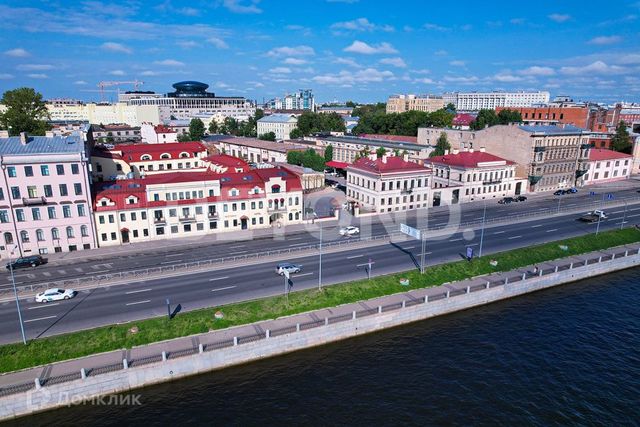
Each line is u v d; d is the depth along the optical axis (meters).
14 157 67.06
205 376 43.03
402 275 60.84
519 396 40.91
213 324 47.75
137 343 44.31
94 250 73.31
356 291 56.12
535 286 63.97
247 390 41.25
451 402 39.91
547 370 45.00
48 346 42.91
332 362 45.81
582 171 132.75
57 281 59.28
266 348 45.81
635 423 37.94
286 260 68.00
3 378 38.94
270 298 52.97
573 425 37.47
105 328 45.88
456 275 62.78
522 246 75.44
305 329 47.44
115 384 40.12
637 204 109.94
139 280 59.78
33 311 50.75
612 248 78.06
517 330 52.81
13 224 68.62
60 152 69.81
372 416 37.97
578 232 84.56
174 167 122.62
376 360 46.25
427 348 48.59
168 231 79.44
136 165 117.00
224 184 83.94
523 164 124.25
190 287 57.34
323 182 125.75
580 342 50.47
